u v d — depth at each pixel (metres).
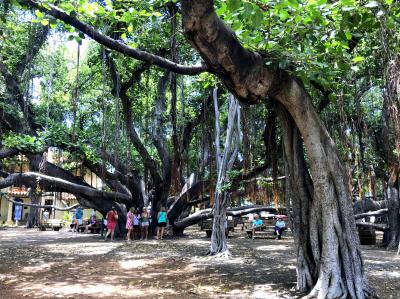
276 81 5.72
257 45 5.73
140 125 18.08
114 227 16.16
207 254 10.95
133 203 17.64
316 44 6.14
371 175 12.69
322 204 5.96
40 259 9.91
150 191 18.33
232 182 11.66
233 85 5.50
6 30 10.28
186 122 15.49
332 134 10.18
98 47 13.88
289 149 6.70
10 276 7.54
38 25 11.64
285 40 5.87
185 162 16.39
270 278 7.54
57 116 17.91
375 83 11.16
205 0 4.09
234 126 11.77
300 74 5.59
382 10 4.96
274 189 7.75
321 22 5.48
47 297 5.82
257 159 11.46
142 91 16.62
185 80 15.32
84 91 18.17
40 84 17.03
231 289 6.53
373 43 8.13
